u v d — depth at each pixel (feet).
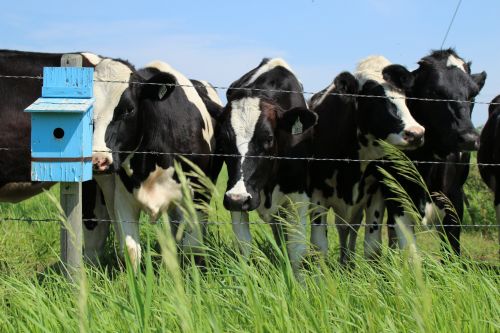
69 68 14.40
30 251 23.16
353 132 23.97
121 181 21.76
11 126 21.31
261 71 24.70
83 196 23.72
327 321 10.42
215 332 9.34
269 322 10.80
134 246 21.35
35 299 11.72
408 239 9.34
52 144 13.93
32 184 22.30
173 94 23.00
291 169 22.63
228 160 21.26
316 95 28.02
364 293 12.76
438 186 22.89
